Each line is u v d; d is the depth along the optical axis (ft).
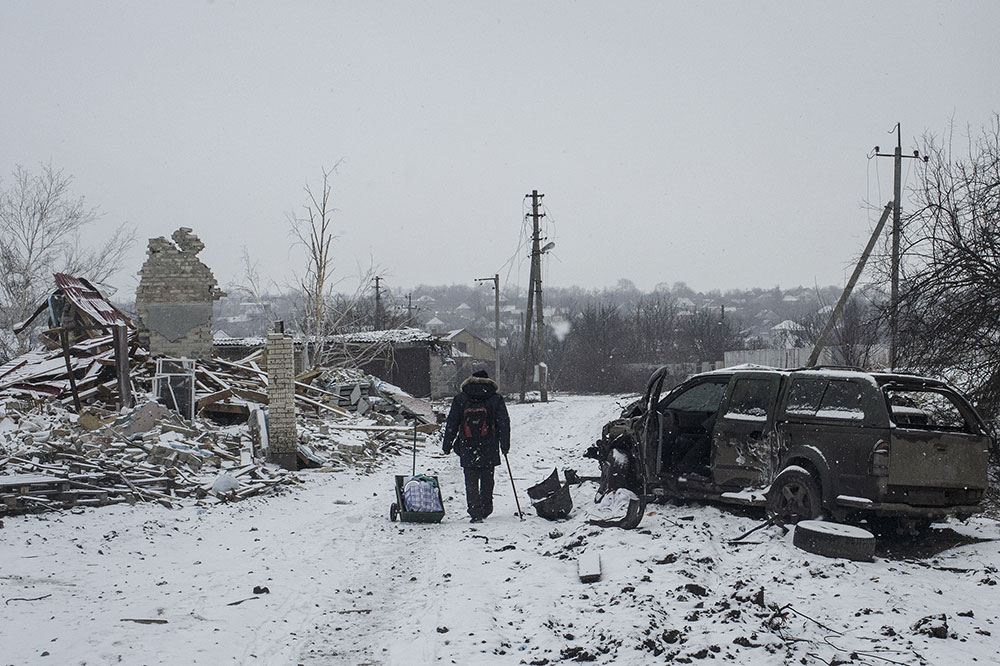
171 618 21.35
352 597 24.04
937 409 41.32
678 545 27.58
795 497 30.53
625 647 18.53
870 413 28.73
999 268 45.39
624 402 116.06
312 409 73.36
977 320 45.47
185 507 38.81
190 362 62.54
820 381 31.09
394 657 18.72
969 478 29.32
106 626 20.34
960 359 46.47
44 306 76.07
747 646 18.42
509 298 501.56
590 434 78.95
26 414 53.67
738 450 33.30
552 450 67.26
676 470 36.32
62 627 20.24
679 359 242.17
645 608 20.94
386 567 27.81
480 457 36.06
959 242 46.88
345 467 53.98
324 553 29.58
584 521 34.17
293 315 120.67
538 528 34.06
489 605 22.44
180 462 45.16
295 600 23.35
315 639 20.07
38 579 25.13
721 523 32.58
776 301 507.71
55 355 72.28
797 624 19.98
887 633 19.21
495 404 36.60
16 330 76.79
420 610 22.50
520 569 26.84
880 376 29.53
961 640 18.81
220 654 18.58
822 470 29.50
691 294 554.05
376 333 147.74
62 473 39.22
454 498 43.29
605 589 23.58
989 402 44.80
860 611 20.80
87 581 25.30
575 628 20.45
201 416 64.64
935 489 28.71
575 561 27.55
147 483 40.93
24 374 68.33
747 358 160.97
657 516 33.83
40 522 33.81
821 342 83.35
